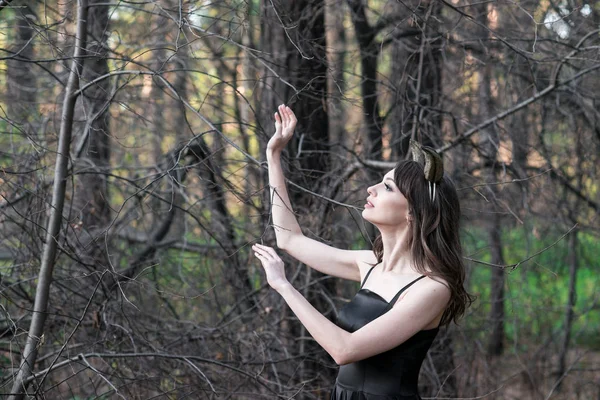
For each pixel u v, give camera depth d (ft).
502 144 18.39
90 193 17.20
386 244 8.96
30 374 10.95
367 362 8.68
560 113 19.95
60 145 11.41
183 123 21.16
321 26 15.90
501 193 18.42
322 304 16.26
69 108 11.31
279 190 9.78
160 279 17.97
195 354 14.24
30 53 16.60
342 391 8.87
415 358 8.64
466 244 19.58
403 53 18.19
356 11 18.03
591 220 21.45
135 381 12.09
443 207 8.62
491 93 18.75
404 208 8.72
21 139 16.38
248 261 16.76
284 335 15.62
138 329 13.70
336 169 15.34
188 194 17.34
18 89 17.84
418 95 15.08
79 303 13.97
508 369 23.06
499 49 18.31
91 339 13.73
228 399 13.47
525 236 22.09
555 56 16.33
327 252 9.75
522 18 18.44
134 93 18.07
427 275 8.48
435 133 16.71
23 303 13.52
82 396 14.37
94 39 13.88
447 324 9.20
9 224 15.57
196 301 17.29
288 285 8.43
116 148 19.63
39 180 12.79
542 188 20.07
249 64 16.93
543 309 22.38
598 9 17.70
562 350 23.84
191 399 13.46
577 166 20.47
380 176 15.85
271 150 9.83
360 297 8.87
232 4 13.41
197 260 18.15
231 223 17.79
